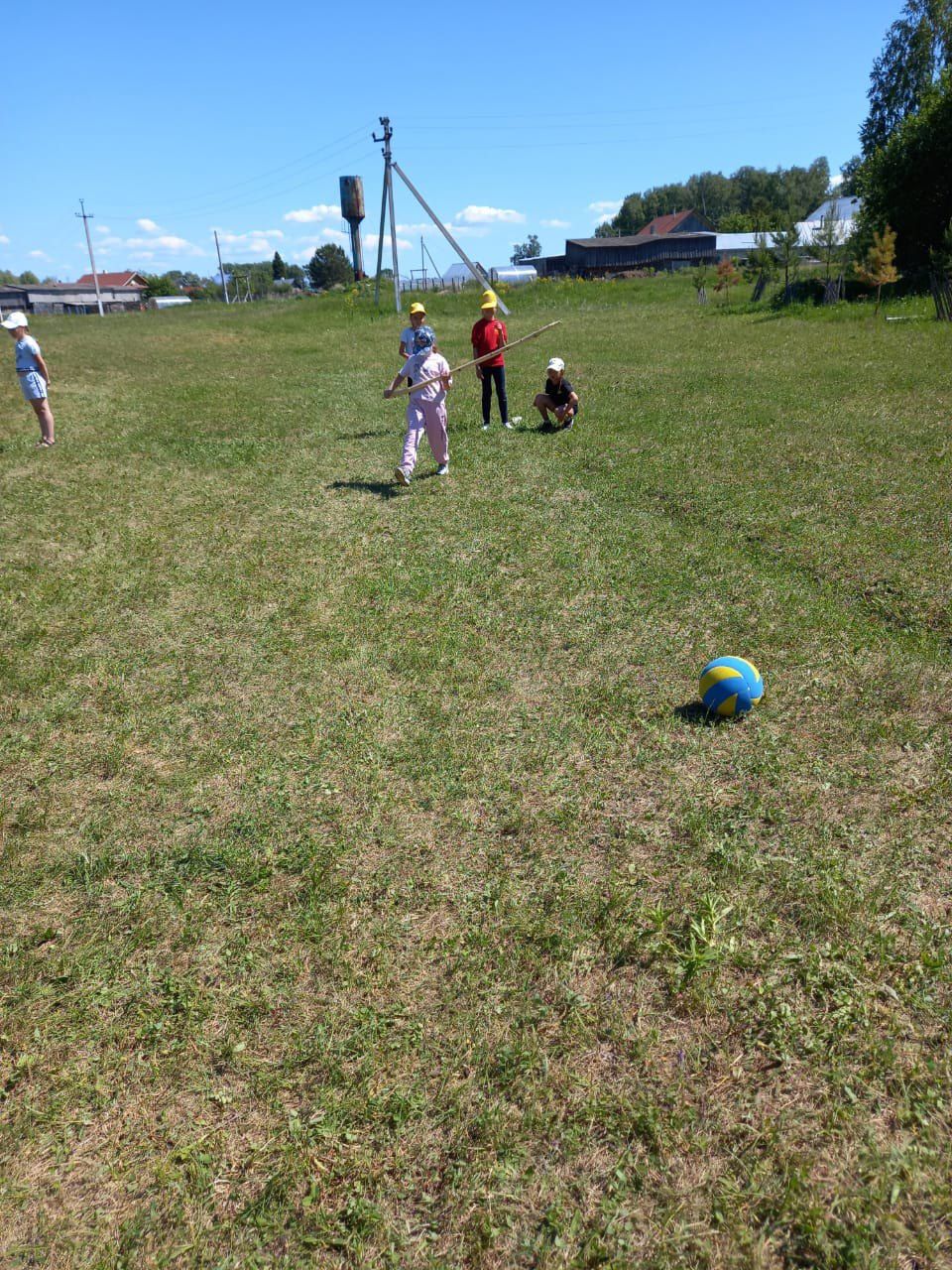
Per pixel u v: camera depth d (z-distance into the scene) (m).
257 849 3.83
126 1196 2.44
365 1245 2.27
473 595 6.39
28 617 6.42
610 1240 2.23
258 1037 2.92
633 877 3.50
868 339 18.88
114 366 20.53
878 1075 2.59
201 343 26.55
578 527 7.62
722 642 5.40
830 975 2.94
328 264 104.38
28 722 5.02
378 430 12.22
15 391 16.52
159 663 5.66
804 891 3.31
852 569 6.26
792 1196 2.26
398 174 34.19
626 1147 2.46
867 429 10.18
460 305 36.22
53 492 9.59
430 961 3.17
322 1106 2.65
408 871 3.64
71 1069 2.84
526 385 14.87
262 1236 2.31
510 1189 2.38
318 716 4.90
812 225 51.19
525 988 3.01
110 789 4.36
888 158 28.33
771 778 4.03
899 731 4.29
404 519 8.14
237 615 6.30
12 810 4.22
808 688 4.77
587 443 10.45
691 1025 2.83
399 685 5.20
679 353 18.36
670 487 8.43
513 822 3.88
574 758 4.34
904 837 3.57
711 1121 2.51
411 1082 2.70
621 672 5.16
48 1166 2.54
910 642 5.23
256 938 3.35
